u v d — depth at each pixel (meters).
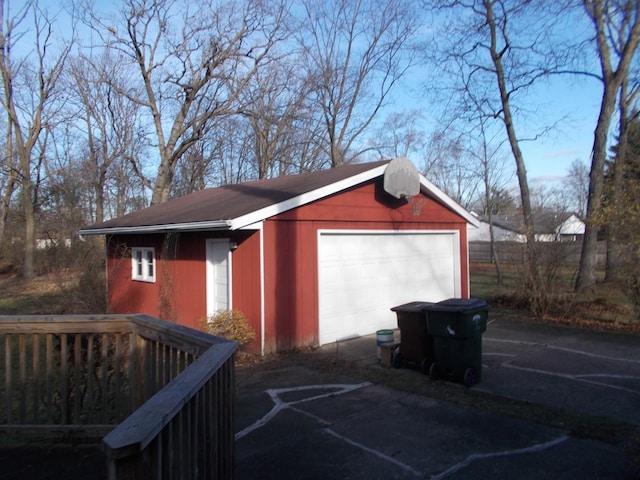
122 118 28.06
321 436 5.03
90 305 9.67
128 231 11.45
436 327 6.74
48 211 27.77
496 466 4.26
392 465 4.33
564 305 11.88
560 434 4.91
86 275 9.99
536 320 11.59
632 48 13.24
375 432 5.09
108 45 21.50
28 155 24.05
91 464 3.95
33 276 23.03
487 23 15.78
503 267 24.42
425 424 5.27
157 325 4.06
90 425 4.38
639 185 10.04
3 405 5.96
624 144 14.19
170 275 11.21
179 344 3.77
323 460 4.46
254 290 8.82
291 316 9.12
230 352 3.24
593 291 12.90
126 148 27.97
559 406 5.75
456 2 16.11
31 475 3.78
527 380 6.86
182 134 23.53
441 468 4.25
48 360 4.50
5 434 4.38
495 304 13.66
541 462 4.31
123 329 4.48
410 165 10.97
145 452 1.85
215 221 8.46
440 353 6.79
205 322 9.03
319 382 7.02
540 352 8.49
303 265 9.35
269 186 12.07
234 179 30.66
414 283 11.72
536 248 12.16
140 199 33.88
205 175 29.77
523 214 14.26
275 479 4.11
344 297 10.12
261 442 4.91
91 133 28.11
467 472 4.17
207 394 2.83
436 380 6.89
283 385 6.95
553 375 7.08
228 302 9.42
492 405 5.81
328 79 28.11
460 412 5.61
